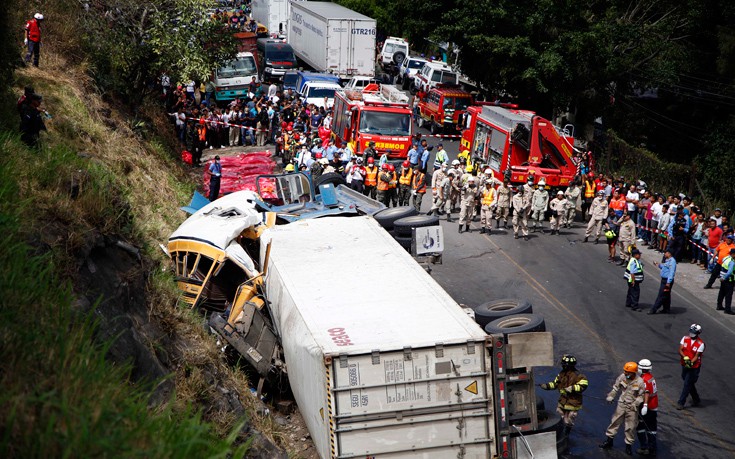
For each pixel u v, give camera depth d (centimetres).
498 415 1021
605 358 1636
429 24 4153
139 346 857
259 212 1811
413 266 1302
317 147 2969
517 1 3753
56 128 1820
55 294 618
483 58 3947
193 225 1623
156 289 1127
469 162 3016
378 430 991
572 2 3588
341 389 978
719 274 2081
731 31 3772
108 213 1012
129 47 2586
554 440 1050
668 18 4028
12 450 411
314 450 1162
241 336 1309
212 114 3453
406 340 1012
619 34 3706
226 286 1575
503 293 1986
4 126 1220
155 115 3011
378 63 5738
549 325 1795
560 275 2147
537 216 2500
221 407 986
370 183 2659
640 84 3928
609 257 2302
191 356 1064
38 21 2138
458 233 2520
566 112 3969
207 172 2555
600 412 1428
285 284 1231
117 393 524
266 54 5028
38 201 888
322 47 4775
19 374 482
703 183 3509
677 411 1438
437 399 1007
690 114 4250
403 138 2964
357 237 1457
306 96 4066
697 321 1866
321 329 1055
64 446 423
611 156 3447
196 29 2678
